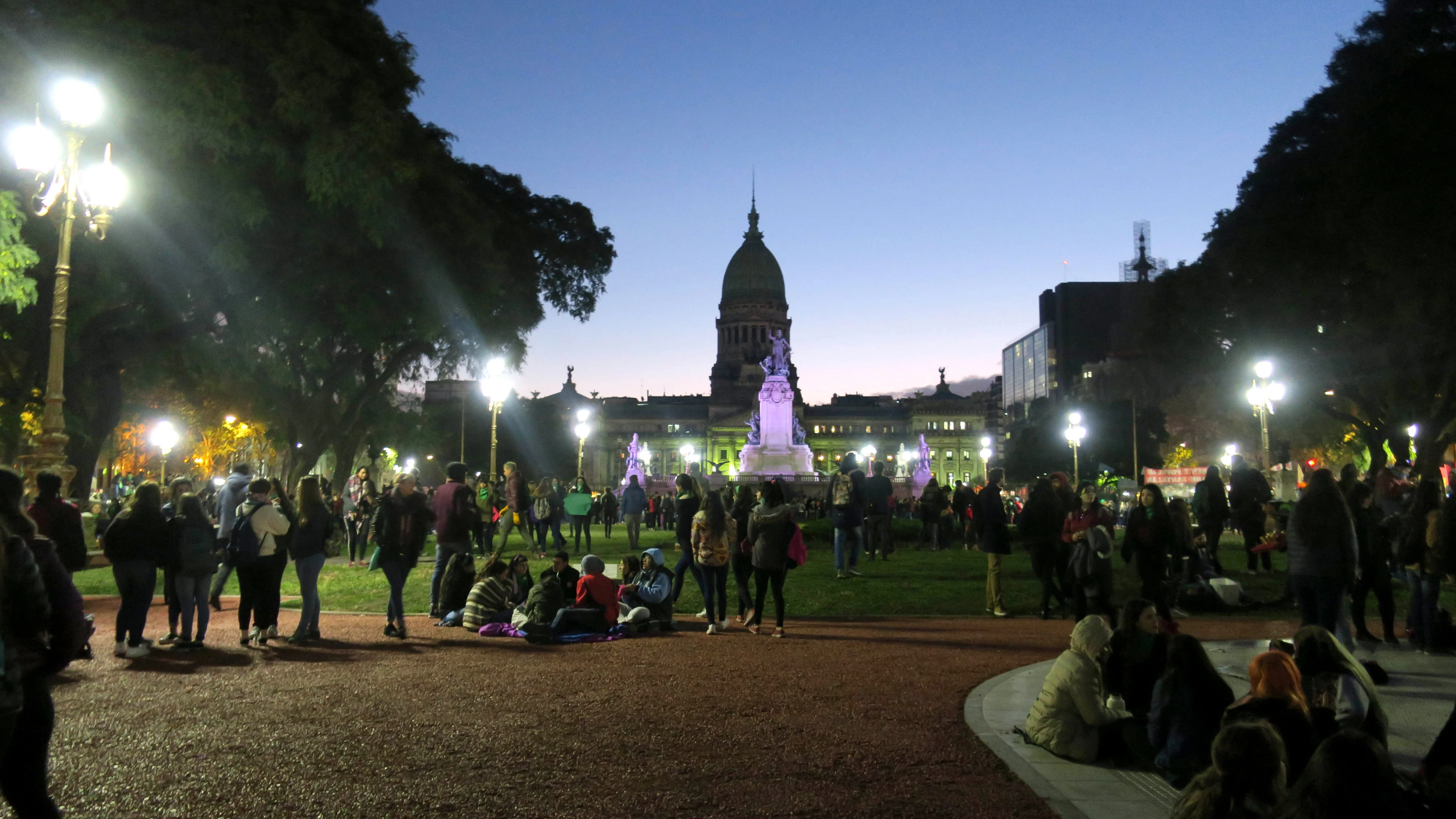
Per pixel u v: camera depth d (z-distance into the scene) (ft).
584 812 25.63
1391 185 149.79
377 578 86.48
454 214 134.21
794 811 25.84
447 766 29.63
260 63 111.65
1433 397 171.01
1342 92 167.63
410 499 55.93
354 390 177.06
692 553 62.75
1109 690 34.91
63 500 44.16
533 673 45.01
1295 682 24.91
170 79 100.22
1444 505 48.42
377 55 127.03
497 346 151.23
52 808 20.30
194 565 50.83
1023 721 35.68
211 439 254.27
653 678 44.01
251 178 112.98
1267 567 88.58
